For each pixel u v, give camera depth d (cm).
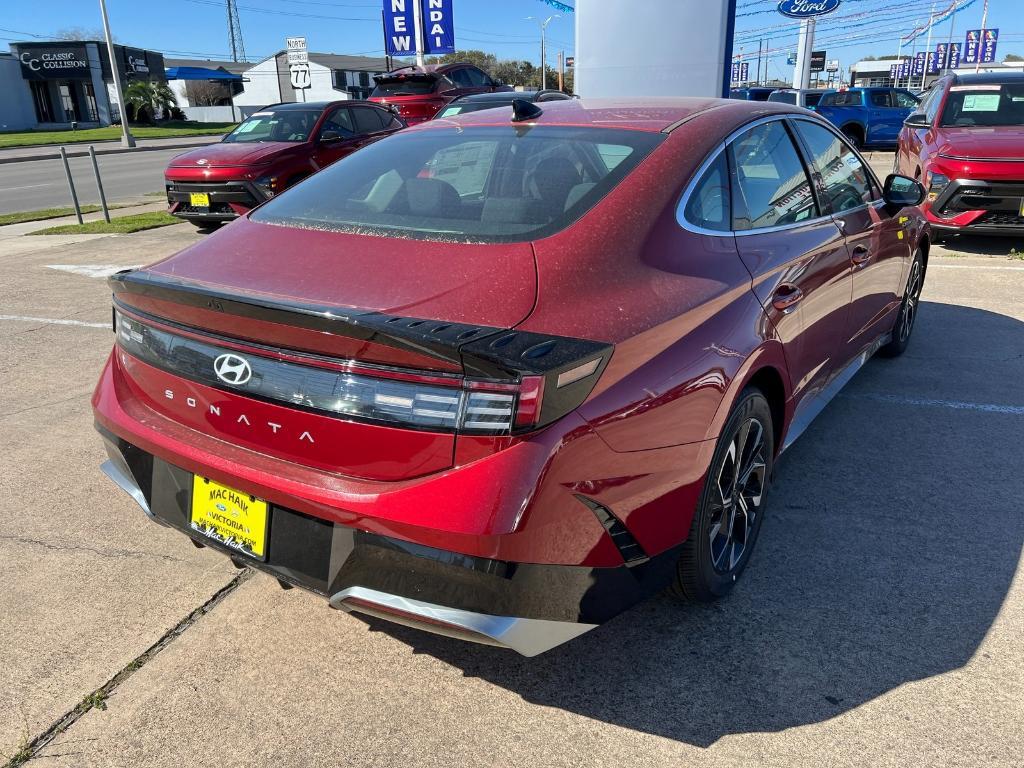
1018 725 215
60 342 550
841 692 228
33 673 237
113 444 248
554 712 223
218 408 215
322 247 234
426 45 1988
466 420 179
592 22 1018
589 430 190
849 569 285
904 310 482
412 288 206
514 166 260
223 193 942
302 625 260
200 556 298
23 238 970
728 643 249
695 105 300
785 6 1695
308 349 194
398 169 278
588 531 195
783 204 303
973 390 450
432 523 182
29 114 4909
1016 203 755
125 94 5197
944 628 253
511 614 188
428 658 245
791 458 371
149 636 254
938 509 324
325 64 7044
